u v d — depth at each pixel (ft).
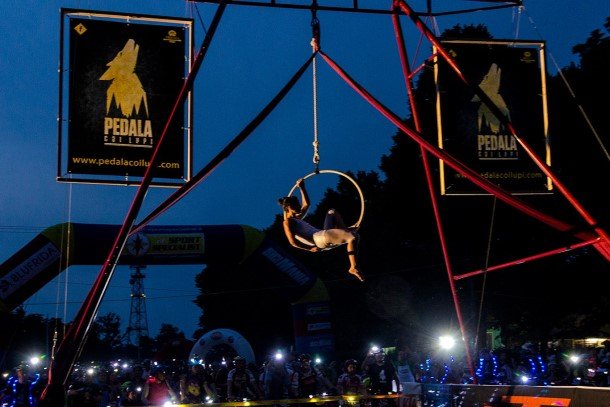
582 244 40.06
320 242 33.83
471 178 39.32
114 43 38.01
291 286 85.30
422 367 66.08
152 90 38.09
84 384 49.73
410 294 135.54
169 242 79.77
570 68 101.76
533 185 43.98
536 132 44.34
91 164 37.14
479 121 43.93
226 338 88.48
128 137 37.58
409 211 124.88
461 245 122.42
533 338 124.16
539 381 61.16
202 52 34.58
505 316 123.85
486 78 44.24
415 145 122.62
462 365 66.80
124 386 52.70
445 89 43.93
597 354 61.62
